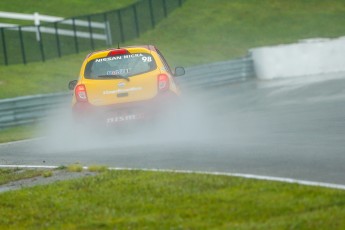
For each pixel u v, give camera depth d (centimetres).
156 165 3341
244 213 2247
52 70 9831
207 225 2169
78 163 3572
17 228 2430
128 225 2259
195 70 8688
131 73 4416
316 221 2078
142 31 11962
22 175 3472
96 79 4438
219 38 11938
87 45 11256
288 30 12312
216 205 2369
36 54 10906
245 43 11812
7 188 3203
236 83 9162
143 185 2738
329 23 12544
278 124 4800
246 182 2631
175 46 11519
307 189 2447
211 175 2814
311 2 13425
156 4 12494
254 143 3844
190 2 13212
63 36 11519
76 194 2742
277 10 13062
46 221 2453
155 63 4459
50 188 2917
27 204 2700
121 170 3128
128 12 12075
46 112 7162
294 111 5619
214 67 8975
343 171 2852
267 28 12381
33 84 9150
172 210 2370
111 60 4475
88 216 2425
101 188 2780
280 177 2788
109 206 2506
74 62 10356
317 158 3189
